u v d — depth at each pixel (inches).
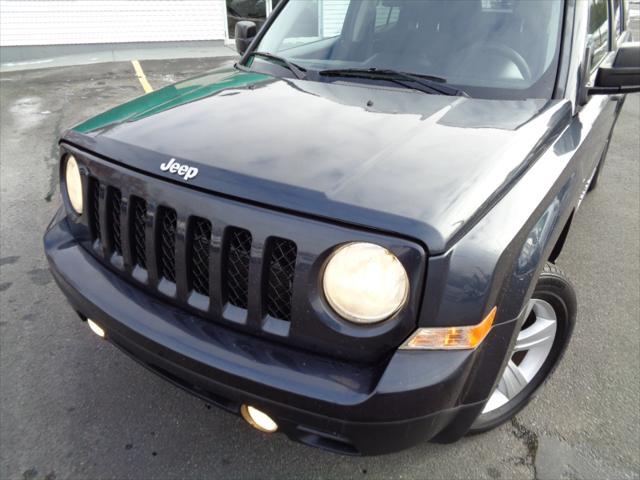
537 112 82.9
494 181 63.2
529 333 83.6
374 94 89.0
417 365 56.2
